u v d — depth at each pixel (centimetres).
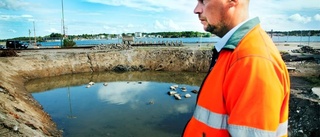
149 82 2686
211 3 125
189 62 3456
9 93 1216
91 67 3331
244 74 100
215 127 117
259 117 94
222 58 118
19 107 1066
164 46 4703
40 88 2362
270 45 114
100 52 3559
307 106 1056
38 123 1035
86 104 1761
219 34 135
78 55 3356
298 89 1444
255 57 101
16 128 706
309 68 2331
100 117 1451
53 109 1631
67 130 1225
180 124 1323
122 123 1341
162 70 3475
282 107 117
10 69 2517
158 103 1769
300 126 967
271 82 97
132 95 2044
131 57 3603
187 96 1942
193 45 4912
